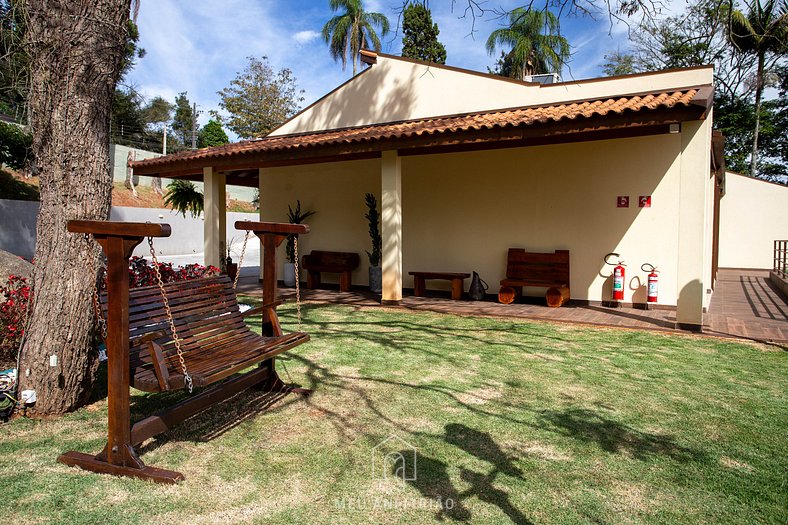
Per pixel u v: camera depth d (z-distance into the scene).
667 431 3.58
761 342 6.38
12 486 2.71
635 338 6.58
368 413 3.88
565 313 8.41
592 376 4.89
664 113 6.41
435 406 4.04
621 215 8.98
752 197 18.20
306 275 12.55
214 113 37.50
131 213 21.25
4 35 3.90
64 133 3.57
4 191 18.34
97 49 3.70
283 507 2.55
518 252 9.75
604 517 2.49
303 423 3.68
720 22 6.09
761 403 4.17
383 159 8.93
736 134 23.88
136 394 4.39
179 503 2.57
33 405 3.66
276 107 35.97
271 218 12.92
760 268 18.20
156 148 34.09
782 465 3.08
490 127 7.36
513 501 2.63
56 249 3.61
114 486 2.74
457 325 7.42
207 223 10.81
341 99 11.63
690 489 2.78
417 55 25.62
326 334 6.75
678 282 7.00
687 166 6.80
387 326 7.32
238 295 10.52
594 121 6.77
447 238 10.62
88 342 3.80
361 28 26.86
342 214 11.96
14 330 4.58
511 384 4.62
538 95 9.34
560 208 9.47
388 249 9.05
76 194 3.62
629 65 21.61
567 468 3.01
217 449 3.24
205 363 3.30
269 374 4.39
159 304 3.49
